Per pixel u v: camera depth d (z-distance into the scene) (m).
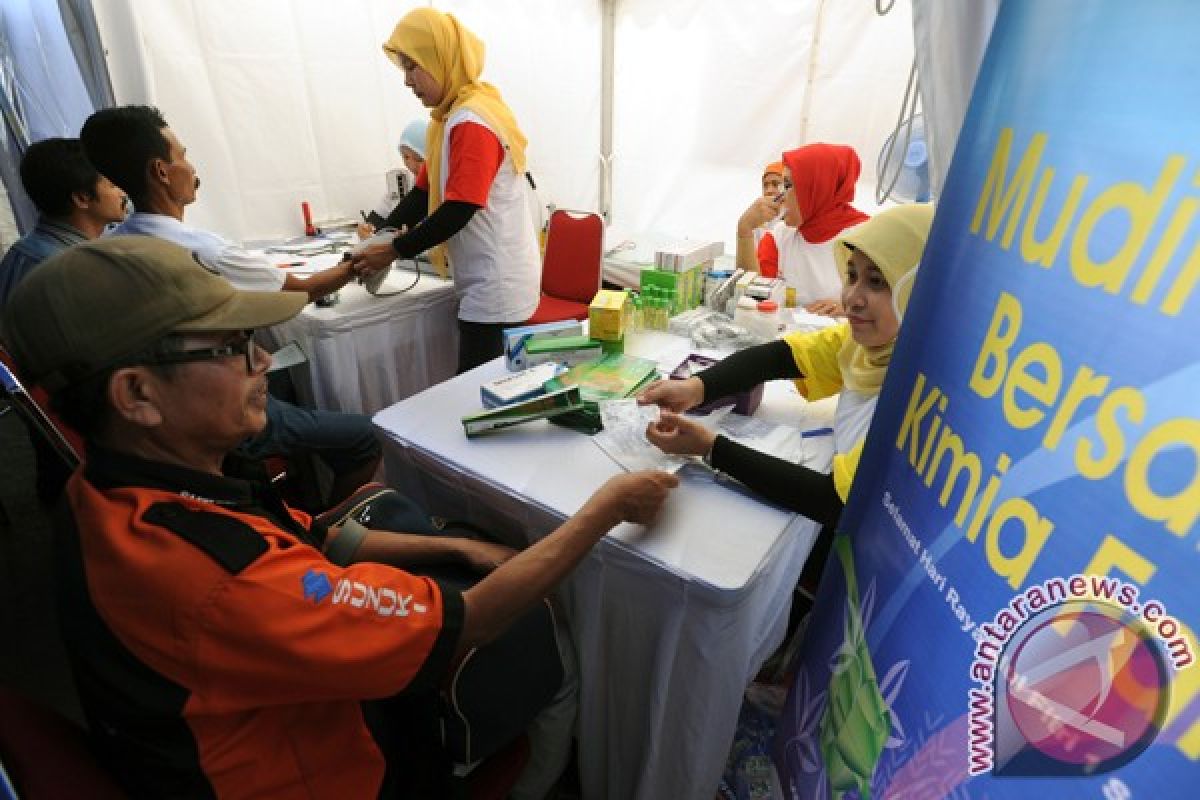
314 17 2.47
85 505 0.58
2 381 1.20
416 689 0.65
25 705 0.61
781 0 2.51
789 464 0.99
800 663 0.81
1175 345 0.29
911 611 0.51
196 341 0.58
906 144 1.37
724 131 2.86
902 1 2.27
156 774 0.60
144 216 1.53
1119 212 0.32
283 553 0.60
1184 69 0.29
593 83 3.13
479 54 1.88
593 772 1.18
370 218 2.68
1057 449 0.36
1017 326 0.40
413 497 1.29
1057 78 0.38
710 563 0.86
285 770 0.65
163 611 0.54
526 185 2.06
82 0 2.00
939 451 0.49
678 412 1.22
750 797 1.08
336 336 1.92
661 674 0.94
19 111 2.34
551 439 1.16
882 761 0.54
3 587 1.80
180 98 2.27
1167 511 0.29
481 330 2.10
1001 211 0.44
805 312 1.82
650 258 2.75
